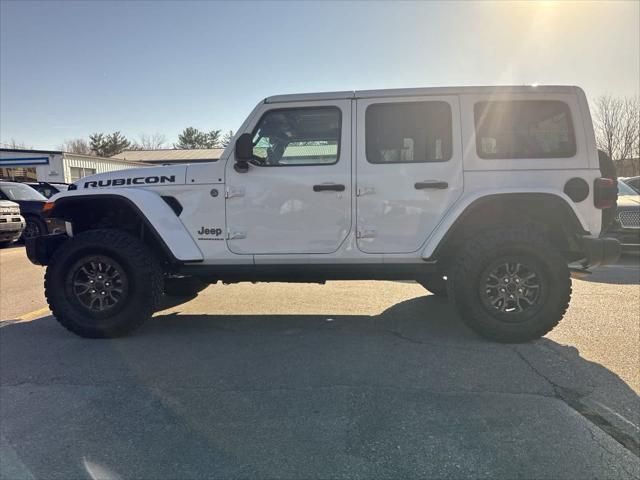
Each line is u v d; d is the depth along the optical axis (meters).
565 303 4.04
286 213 4.32
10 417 2.97
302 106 4.36
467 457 2.47
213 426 2.83
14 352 4.14
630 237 7.98
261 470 2.39
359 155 4.27
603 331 4.46
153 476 2.36
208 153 36.19
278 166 4.34
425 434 2.70
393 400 3.12
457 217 4.13
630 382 3.35
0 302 6.13
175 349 4.17
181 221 4.43
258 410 3.01
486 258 4.04
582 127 4.20
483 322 4.11
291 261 4.37
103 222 4.90
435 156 4.27
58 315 4.45
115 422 2.89
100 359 3.95
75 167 28.00
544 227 4.29
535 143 4.23
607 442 2.59
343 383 3.39
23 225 12.52
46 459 2.52
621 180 10.55
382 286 6.78
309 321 4.98
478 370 3.58
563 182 4.16
